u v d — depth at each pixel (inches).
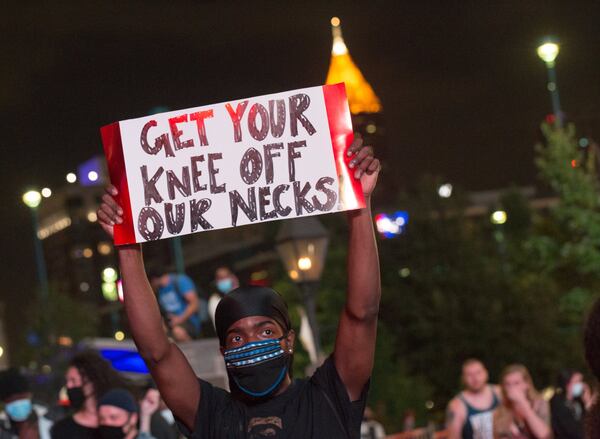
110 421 315.3
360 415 200.8
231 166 205.5
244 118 205.5
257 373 199.2
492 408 440.8
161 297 621.0
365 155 201.2
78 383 331.0
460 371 1996.8
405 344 2027.6
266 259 2442.2
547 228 1691.7
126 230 205.9
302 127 203.9
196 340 676.1
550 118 1632.6
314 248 612.1
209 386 207.6
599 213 1620.3
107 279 2955.2
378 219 2090.3
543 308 1957.4
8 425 357.1
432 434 832.3
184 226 205.5
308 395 201.6
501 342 1978.3
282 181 203.8
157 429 370.3
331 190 201.9
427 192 2117.4
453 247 2058.3
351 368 200.4
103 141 208.1
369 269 198.8
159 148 206.7
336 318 1902.1
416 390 1827.0
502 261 2064.5
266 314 201.0
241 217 204.7
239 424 200.7
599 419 150.2
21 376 354.3
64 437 329.1
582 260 1630.2
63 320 2785.4
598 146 1627.7
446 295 2009.1
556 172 1626.5
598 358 151.4
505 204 2743.6
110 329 2901.1
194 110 206.4
